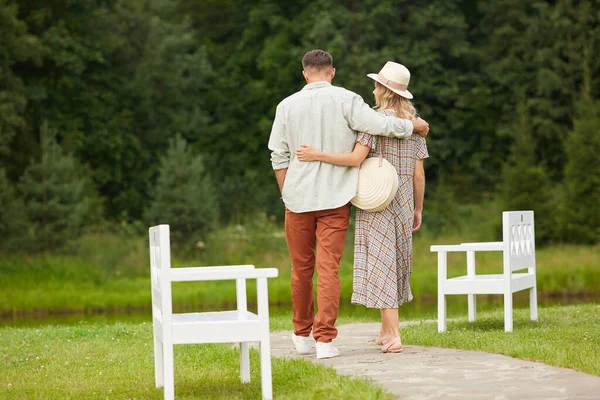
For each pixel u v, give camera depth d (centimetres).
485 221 4188
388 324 895
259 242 3859
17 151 4294
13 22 4150
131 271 3559
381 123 863
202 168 3956
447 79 5188
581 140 4138
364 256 895
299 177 867
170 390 686
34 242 3622
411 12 5128
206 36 5834
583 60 5081
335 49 4838
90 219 3997
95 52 4650
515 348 859
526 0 5344
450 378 718
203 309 2988
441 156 5147
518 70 5250
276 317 1658
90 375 911
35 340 1282
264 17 5372
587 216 4000
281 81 5312
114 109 4941
